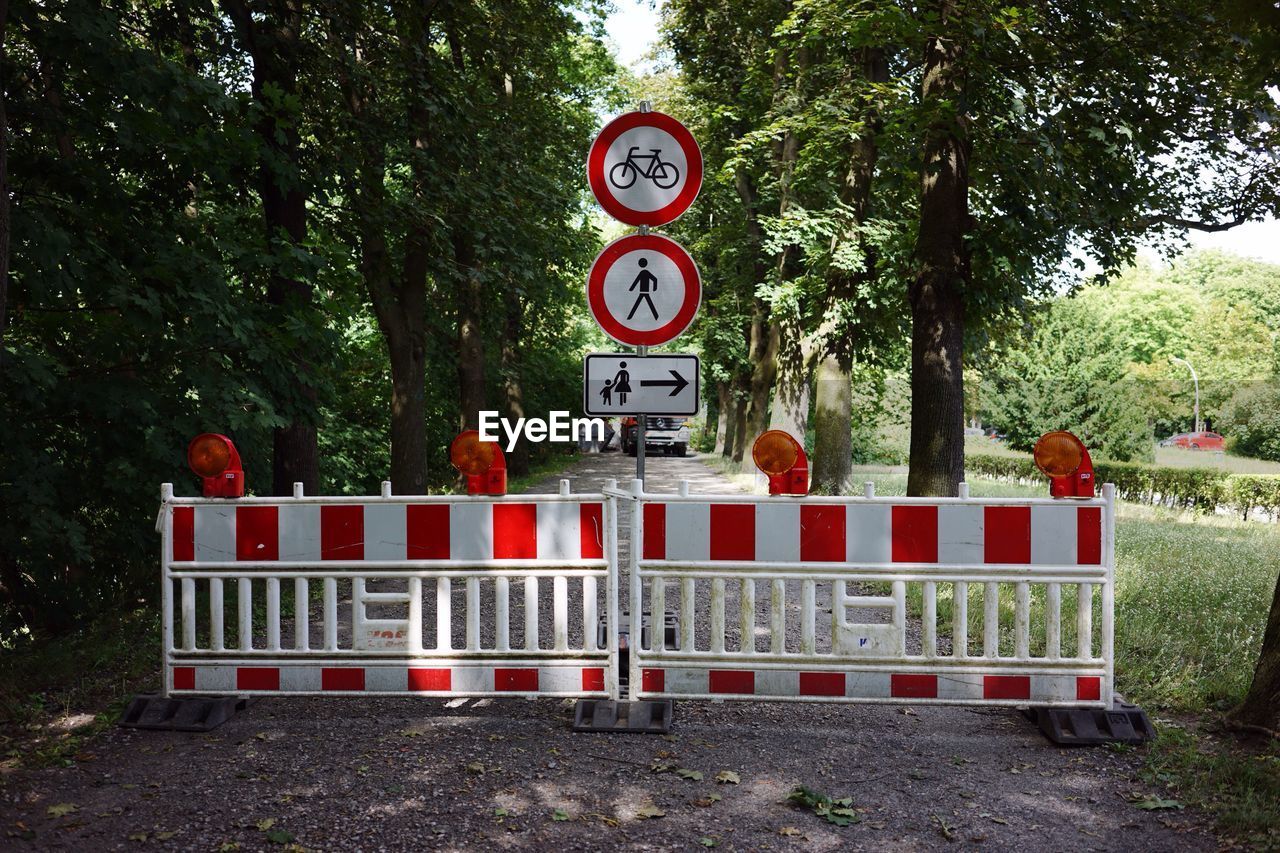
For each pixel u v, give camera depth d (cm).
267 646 530
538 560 529
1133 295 7581
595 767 455
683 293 596
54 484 732
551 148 1984
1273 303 7588
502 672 529
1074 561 511
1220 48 1120
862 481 2473
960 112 1060
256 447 958
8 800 407
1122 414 3012
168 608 529
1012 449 3300
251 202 1046
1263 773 431
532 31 1792
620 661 550
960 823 396
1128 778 450
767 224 1727
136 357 795
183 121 778
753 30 2050
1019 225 1134
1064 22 1145
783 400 2041
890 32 1134
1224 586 944
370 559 532
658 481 2573
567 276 2336
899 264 1619
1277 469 3969
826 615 834
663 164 596
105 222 772
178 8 912
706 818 397
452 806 404
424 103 1316
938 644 713
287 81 1057
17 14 694
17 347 696
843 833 385
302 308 894
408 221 1334
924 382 1107
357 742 486
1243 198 1302
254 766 450
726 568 520
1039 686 511
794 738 505
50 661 627
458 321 2133
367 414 2288
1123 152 1195
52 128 753
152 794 415
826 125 1515
